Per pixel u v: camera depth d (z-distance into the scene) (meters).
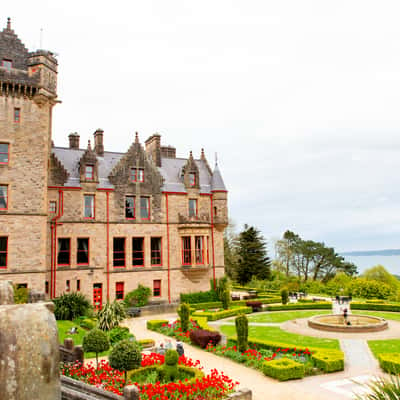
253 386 17.34
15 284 29.78
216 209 48.22
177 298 44.22
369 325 28.62
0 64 33.06
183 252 45.44
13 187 32.50
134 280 42.03
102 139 45.53
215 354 23.45
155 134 48.16
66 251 39.16
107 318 28.14
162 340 27.30
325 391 16.58
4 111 32.84
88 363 20.30
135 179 43.62
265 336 27.78
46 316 5.94
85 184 40.38
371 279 59.97
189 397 14.30
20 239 32.19
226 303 39.97
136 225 42.91
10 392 5.30
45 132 34.28
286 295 44.53
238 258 77.81
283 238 100.31
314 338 26.77
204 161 52.84
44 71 34.00
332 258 94.50
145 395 14.05
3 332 5.47
